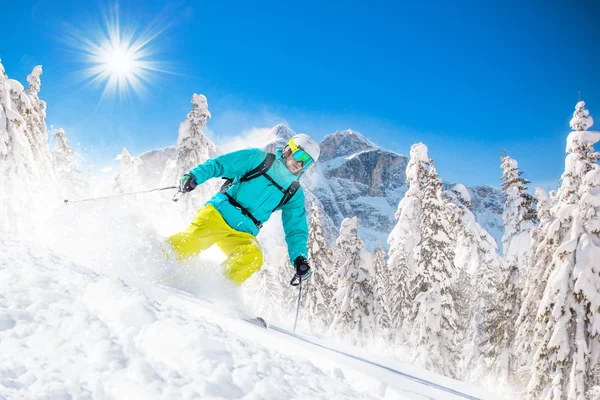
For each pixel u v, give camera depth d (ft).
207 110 77.10
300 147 15.76
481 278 87.61
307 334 17.08
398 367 15.69
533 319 54.80
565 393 45.75
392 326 78.69
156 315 6.55
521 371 53.93
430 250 72.54
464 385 17.13
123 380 5.02
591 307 44.52
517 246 70.38
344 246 72.95
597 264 44.88
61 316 5.86
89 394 4.69
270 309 76.33
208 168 15.19
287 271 89.45
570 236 47.70
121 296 6.72
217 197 15.98
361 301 70.33
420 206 80.33
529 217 73.31
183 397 5.00
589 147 52.47
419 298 72.13
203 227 15.46
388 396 7.91
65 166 90.74
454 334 71.92
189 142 75.72
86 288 6.90
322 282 76.95
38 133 66.59
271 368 6.29
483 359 71.92
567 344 45.47
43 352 5.09
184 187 14.78
